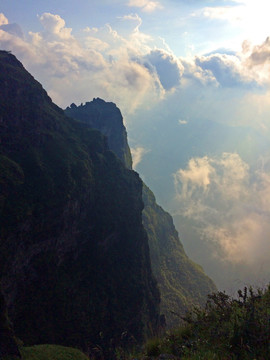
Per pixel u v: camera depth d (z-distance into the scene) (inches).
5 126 2559.1
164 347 269.9
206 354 222.2
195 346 247.1
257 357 205.6
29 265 2282.2
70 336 2345.0
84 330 2449.6
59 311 2391.7
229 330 251.8
